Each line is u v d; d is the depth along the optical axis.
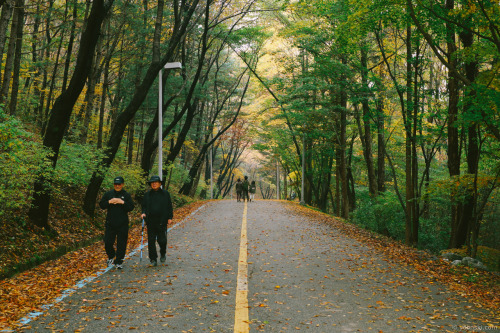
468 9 9.06
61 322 4.62
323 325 4.63
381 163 22.36
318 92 24.22
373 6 11.20
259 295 5.89
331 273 7.53
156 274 7.12
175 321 4.70
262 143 38.97
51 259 8.50
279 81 23.81
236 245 10.58
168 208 8.16
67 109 10.22
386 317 4.96
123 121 14.22
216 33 25.09
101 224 13.44
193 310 5.12
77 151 13.29
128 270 7.44
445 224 19.75
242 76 37.56
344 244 11.33
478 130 11.81
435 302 5.73
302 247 10.52
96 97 22.16
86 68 10.22
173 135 31.16
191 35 24.88
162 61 14.37
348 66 18.05
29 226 9.43
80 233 11.45
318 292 6.13
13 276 6.93
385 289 6.41
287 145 34.88
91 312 5.00
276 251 9.84
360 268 8.06
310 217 19.94
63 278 6.77
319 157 33.16
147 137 20.83
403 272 7.85
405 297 5.96
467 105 10.46
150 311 5.06
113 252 7.79
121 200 7.64
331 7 16.36
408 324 4.70
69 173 11.58
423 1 10.13
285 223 16.31
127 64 21.78
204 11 22.70
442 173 21.91
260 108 36.12
